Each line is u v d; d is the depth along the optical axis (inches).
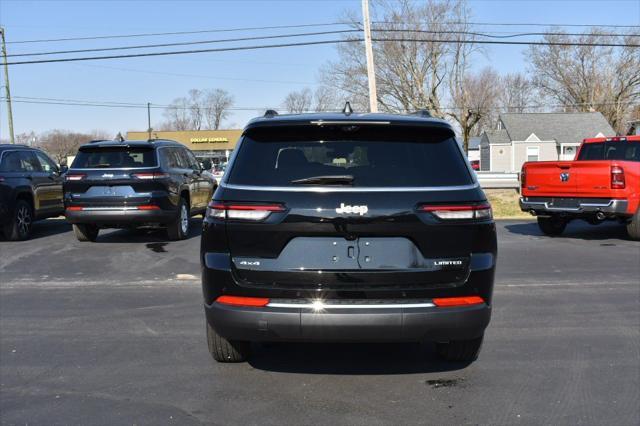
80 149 389.4
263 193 140.3
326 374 166.1
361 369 169.9
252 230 139.5
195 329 211.2
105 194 380.8
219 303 142.9
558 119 2207.2
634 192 398.6
